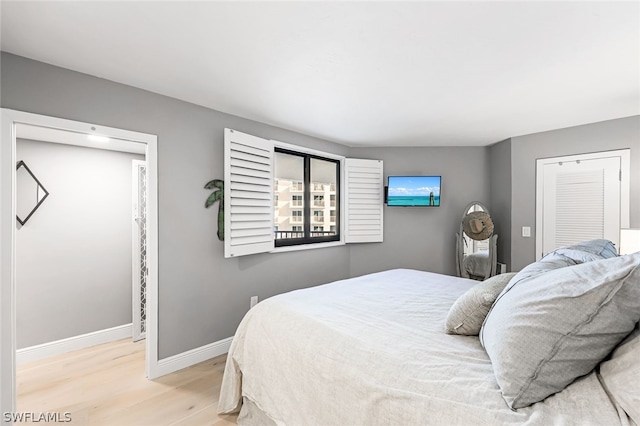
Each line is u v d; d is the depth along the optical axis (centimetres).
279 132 334
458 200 423
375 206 421
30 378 239
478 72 202
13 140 180
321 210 396
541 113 285
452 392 100
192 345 261
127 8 139
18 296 266
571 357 90
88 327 304
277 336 163
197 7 138
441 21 147
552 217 341
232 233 274
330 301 196
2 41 167
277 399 151
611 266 93
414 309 182
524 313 101
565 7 137
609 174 305
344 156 413
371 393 113
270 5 137
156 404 205
